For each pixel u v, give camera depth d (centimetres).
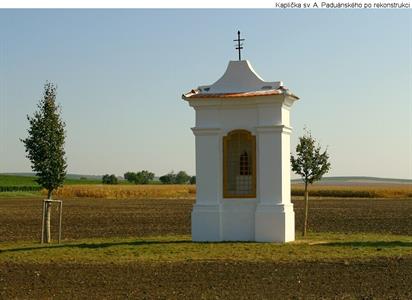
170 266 1984
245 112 2509
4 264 2089
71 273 1894
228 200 2525
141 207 6425
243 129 2508
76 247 2469
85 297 1566
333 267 1942
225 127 2527
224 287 1662
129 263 2053
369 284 1694
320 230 3600
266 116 2475
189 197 9988
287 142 2550
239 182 2561
